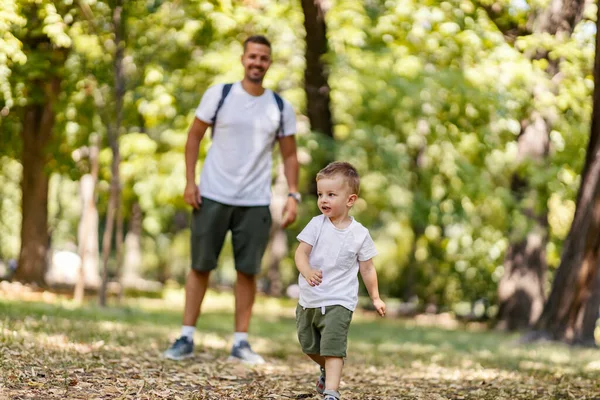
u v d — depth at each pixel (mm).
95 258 23688
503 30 14516
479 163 16969
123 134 15156
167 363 6250
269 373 6227
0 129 16891
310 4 13195
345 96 16109
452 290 25703
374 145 16469
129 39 12477
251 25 14250
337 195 4879
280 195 20531
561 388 5902
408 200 18422
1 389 4500
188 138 6941
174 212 25703
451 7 13422
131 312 12070
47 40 12820
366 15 14562
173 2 12094
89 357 5973
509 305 16797
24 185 17297
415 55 14492
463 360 8016
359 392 5535
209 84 15078
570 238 10898
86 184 22156
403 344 10469
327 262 4871
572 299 10797
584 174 10766
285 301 22125
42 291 15938
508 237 17594
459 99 14375
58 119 14836
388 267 24750
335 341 4781
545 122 15188
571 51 12867
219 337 9078
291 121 7172
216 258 6906
